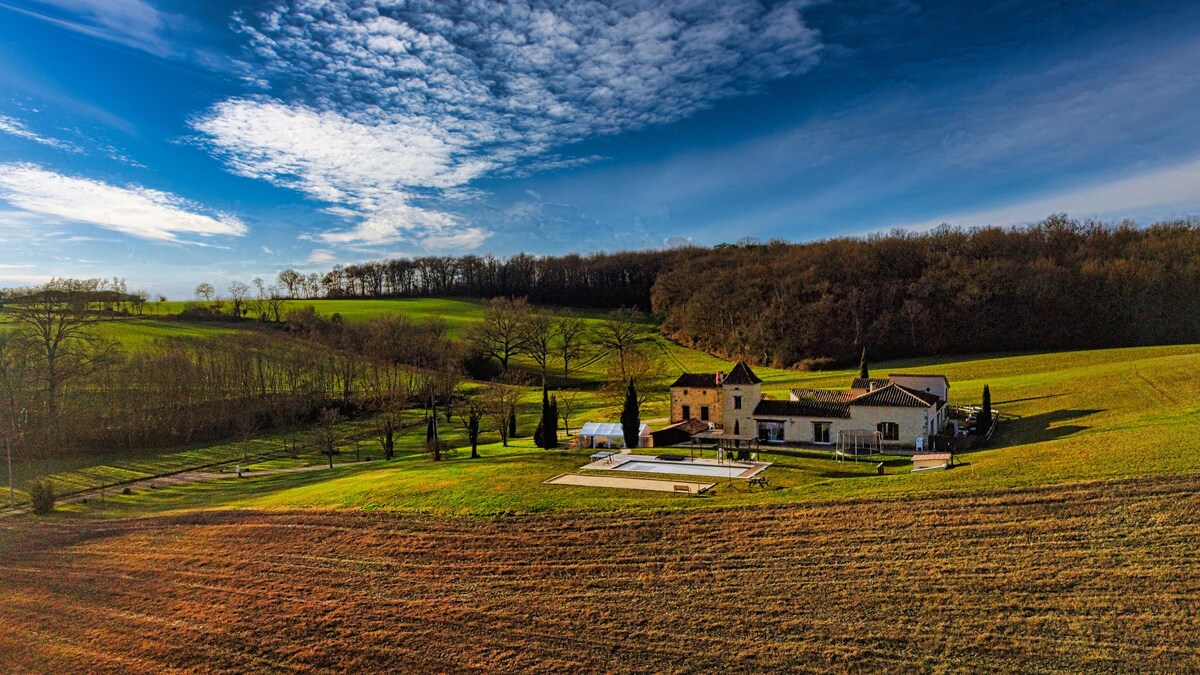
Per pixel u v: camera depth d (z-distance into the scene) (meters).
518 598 34.59
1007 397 71.75
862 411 60.69
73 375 85.31
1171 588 28.81
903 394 59.69
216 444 87.88
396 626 33.25
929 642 27.89
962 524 36.16
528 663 29.50
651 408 90.81
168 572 42.00
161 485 68.12
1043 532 34.25
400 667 30.09
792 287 142.38
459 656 30.44
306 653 31.80
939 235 163.50
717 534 38.78
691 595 33.25
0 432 75.62
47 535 51.34
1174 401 54.53
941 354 120.62
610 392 86.88
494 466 57.62
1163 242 134.62
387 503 48.75
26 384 80.25
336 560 40.91
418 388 108.62
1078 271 125.00
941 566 32.91
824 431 62.91
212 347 108.38
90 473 73.75
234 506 54.00
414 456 73.69
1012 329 120.31
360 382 116.06
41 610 38.50
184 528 49.53
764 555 36.03
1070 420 55.56
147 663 32.28
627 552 38.00
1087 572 30.72
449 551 40.28
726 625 30.64
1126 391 62.19
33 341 82.62
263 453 83.56
